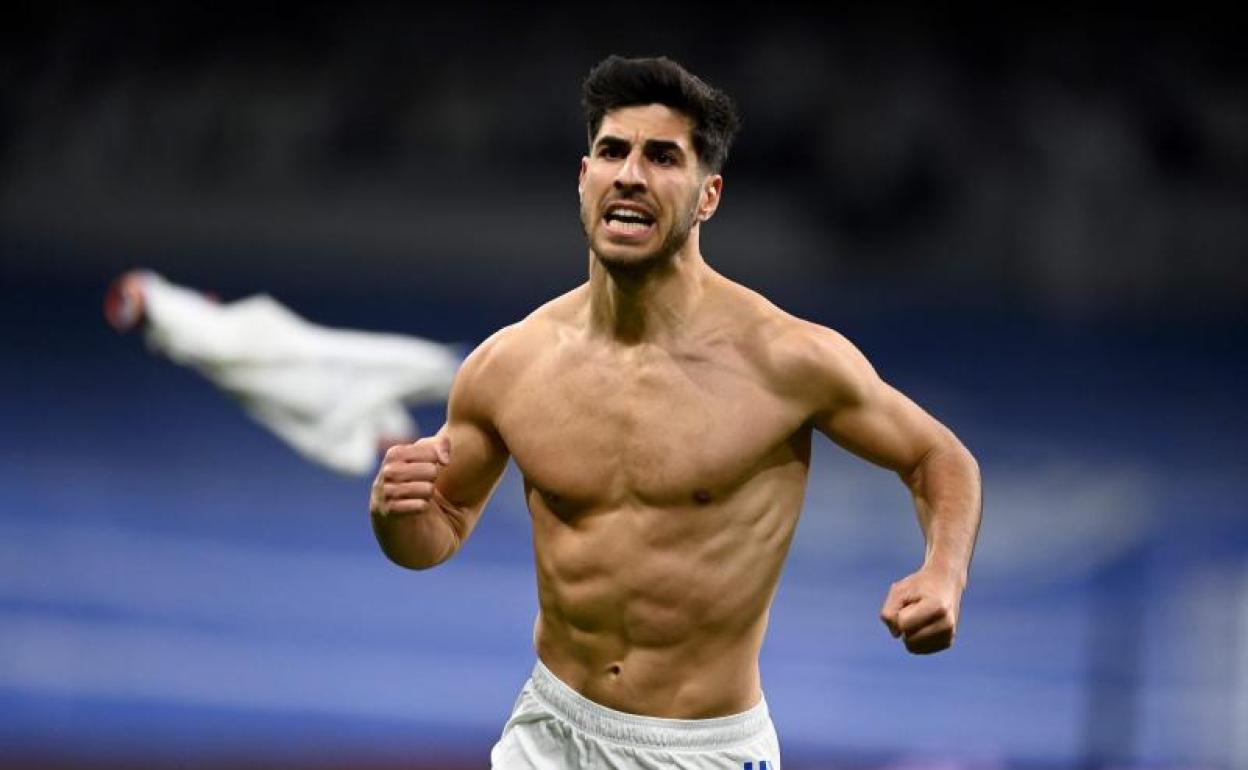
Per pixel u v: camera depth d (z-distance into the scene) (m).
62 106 50.03
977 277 49.22
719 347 11.86
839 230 49.81
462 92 50.97
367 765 30.00
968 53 51.00
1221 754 31.91
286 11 50.88
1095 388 44.44
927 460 11.87
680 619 11.87
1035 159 50.12
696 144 11.55
